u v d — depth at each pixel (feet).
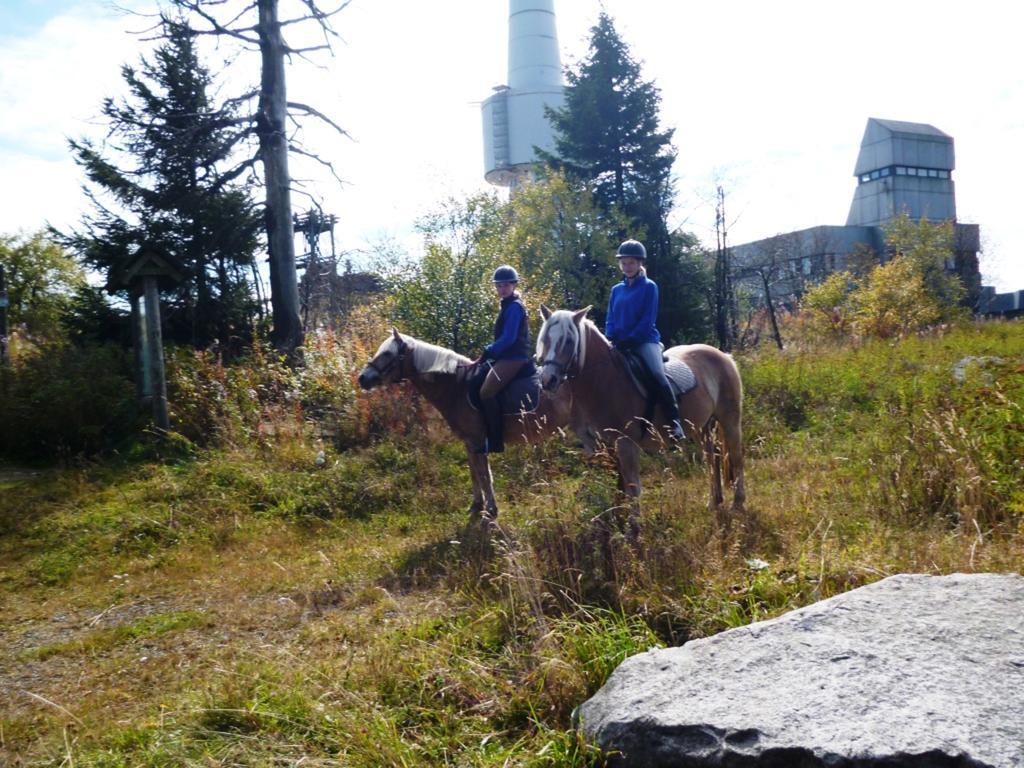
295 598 20.95
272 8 53.36
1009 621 11.31
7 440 41.01
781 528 20.63
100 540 27.48
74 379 43.29
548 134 192.95
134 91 66.33
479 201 57.36
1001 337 56.85
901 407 27.55
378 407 40.11
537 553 18.02
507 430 26.21
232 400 41.55
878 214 193.67
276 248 54.29
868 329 72.23
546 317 23.21
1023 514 18.16
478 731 12.67
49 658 17.93
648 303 23.24
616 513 19.70
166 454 38.52
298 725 12.85
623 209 82.58
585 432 24.43
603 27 85.51
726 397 25.66
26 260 144.15
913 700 9.65
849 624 11.85
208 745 12.44
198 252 63.21
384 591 19.04
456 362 26.89
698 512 21.86
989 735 8.82
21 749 13.47
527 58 196.24
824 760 8.99
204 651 17.54
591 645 13.83
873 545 17.37
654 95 84.94
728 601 15.37
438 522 28.12
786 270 134.31
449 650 15.35
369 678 14.48
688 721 10.21
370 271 57.21
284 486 32.27
